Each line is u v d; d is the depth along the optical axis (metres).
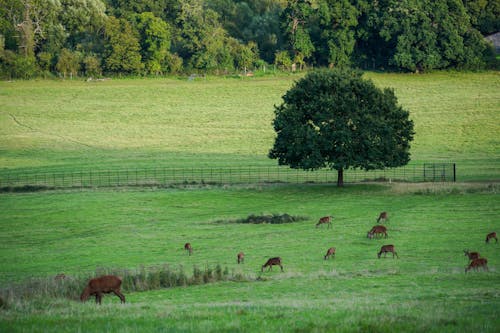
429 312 93.56
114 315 95.38
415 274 142.38
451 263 159.62
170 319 91.06
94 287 112.38
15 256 195.50
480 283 128.50
